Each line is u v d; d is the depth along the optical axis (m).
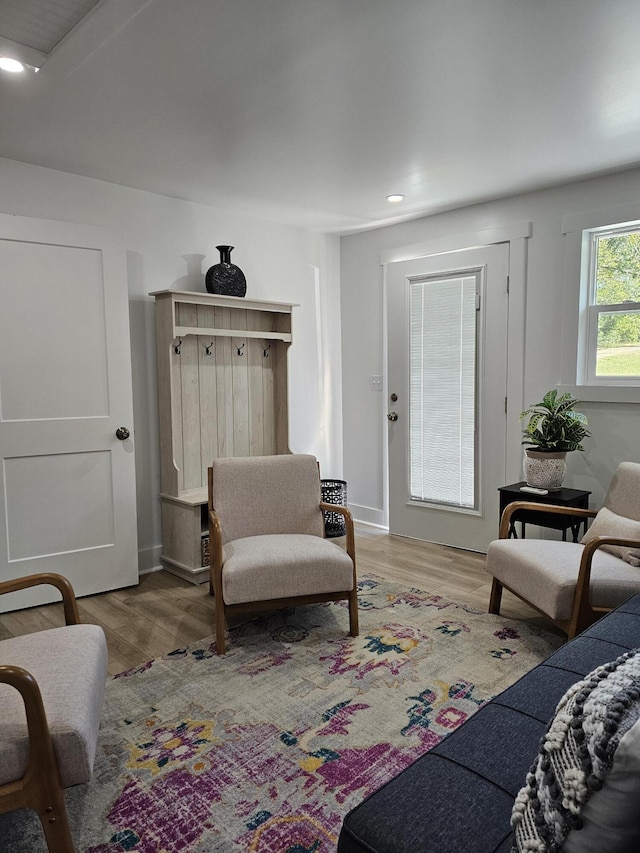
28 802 1.35
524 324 3.66
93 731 1.50
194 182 3.37
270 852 1.48
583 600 2.27
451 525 4.11
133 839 1.53
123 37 1.83
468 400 3.96
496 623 2.81
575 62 2.02
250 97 2.28
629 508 2.64
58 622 2.90
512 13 1.72
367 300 4.61
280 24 1.77
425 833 1.01
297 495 3.08
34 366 3.02
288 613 2.99
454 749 1.24
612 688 0.84
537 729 1.30
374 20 1.75
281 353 4.23
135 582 3.41
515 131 2.63
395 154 2.92
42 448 3.06
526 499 3.28
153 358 3.64
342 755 1.85
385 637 2.67
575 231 3.38
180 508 3.53
